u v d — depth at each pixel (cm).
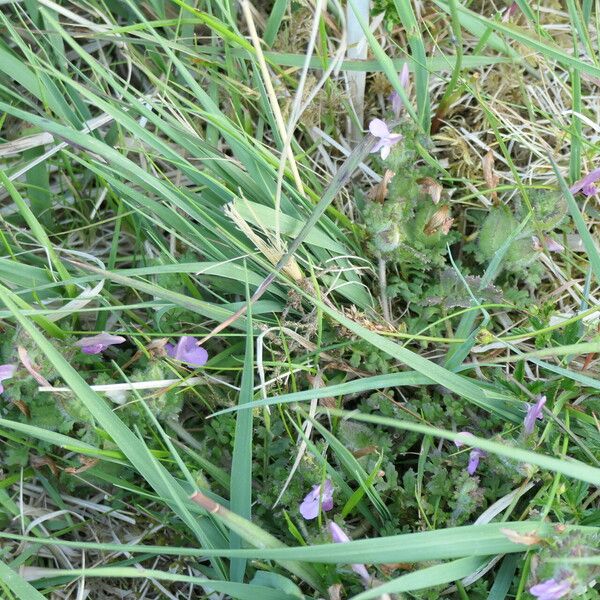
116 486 26
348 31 29
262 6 32
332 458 25
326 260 26
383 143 25
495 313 27
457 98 29
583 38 26
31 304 27
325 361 26
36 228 24
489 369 27
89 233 31
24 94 31
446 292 27
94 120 28
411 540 19
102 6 31
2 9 31
